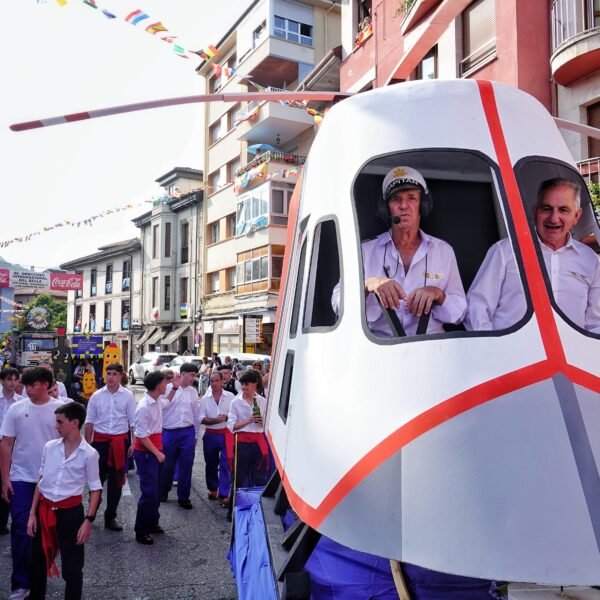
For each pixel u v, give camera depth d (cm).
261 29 2714
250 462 697
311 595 265
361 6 1847
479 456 202
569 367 222
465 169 303
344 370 246
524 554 186
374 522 208
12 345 2239
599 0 1076
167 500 796
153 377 628
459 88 283
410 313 274
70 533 418
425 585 261
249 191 2656
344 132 296
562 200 288
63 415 418
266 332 2603
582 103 1101
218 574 529
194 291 3294
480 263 326
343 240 273
